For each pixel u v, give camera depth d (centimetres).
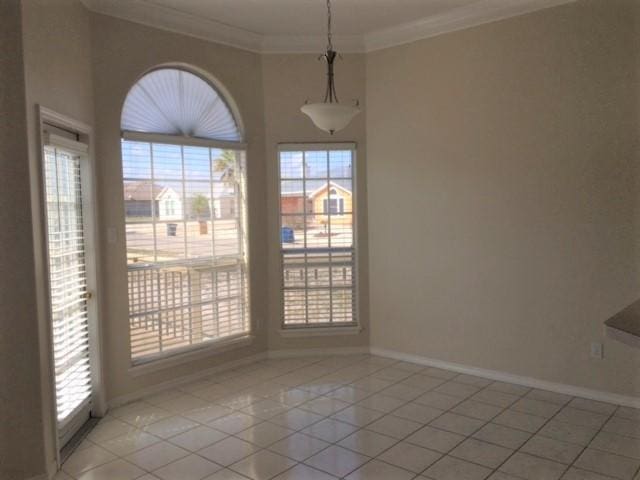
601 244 392
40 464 291
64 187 344
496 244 441
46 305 298
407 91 484
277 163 511
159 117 439
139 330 424
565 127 402
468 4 425
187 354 451
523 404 394
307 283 520
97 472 304
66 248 344
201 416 382
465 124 452
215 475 298
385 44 493
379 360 509
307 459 315
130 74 409
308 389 434
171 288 445
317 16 447
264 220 512
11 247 281
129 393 414
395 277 505
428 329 488
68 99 341
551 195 412
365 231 519
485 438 338
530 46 414
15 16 278
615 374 391
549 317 418
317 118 322
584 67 392
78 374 358
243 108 491
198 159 463
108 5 391
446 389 428
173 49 437
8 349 283
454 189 462
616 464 302
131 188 418
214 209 477
